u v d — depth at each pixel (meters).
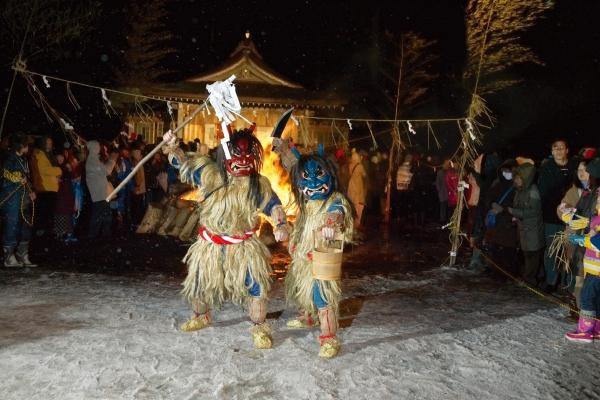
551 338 5.66
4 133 17.48
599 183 6.23
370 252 10.95
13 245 8.26
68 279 7.54
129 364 4.62
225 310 6.10
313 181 5.05
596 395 4.40
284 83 21.77
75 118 20.42
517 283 8.25
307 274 5.11
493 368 4.82
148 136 21.72
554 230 7.80
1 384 4.22
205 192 4.99
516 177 8.07
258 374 4.50
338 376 4.51
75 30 14.34
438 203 17.06
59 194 10.56
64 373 4.43
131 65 21.39
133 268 8.65
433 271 9.09
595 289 5.52
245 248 5.00
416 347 5.23
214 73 21.62
